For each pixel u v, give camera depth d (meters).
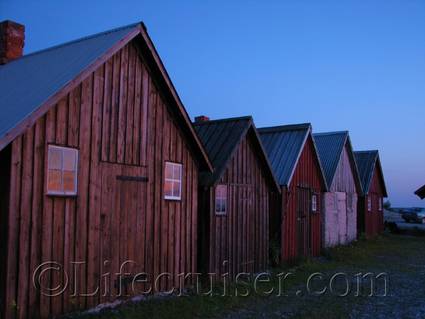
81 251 8.67
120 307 9.23
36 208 7.80
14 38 12.57
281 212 16.81
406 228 38.09
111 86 9.49
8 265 7.32
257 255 14.91
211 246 12.39
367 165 31.52
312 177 20.30
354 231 27.02
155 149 10.69
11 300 7.36
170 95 10.90
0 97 8.62
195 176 12.14
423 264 18.30
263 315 9.80
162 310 9.37
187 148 11.83
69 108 8.48
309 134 19.19
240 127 13.88
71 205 8.48
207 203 12.46
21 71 10.09
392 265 17.81
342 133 25.17
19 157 7.53
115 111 9.57
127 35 9.59
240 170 14.09
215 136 13.93
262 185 15.45
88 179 8.86
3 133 6.94
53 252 8.10
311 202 20.03
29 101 7.79
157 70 10.54
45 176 7.96
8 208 7.38
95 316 8.43
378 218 33.72
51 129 8.12
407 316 10.13
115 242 9.48
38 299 7.81
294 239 17.95
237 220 13.79
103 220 9.19
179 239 11.45
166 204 11.02
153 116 10.67
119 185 9.63
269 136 19.28
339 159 24.23
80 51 9.68
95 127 9.05
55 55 10.33
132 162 9.99
